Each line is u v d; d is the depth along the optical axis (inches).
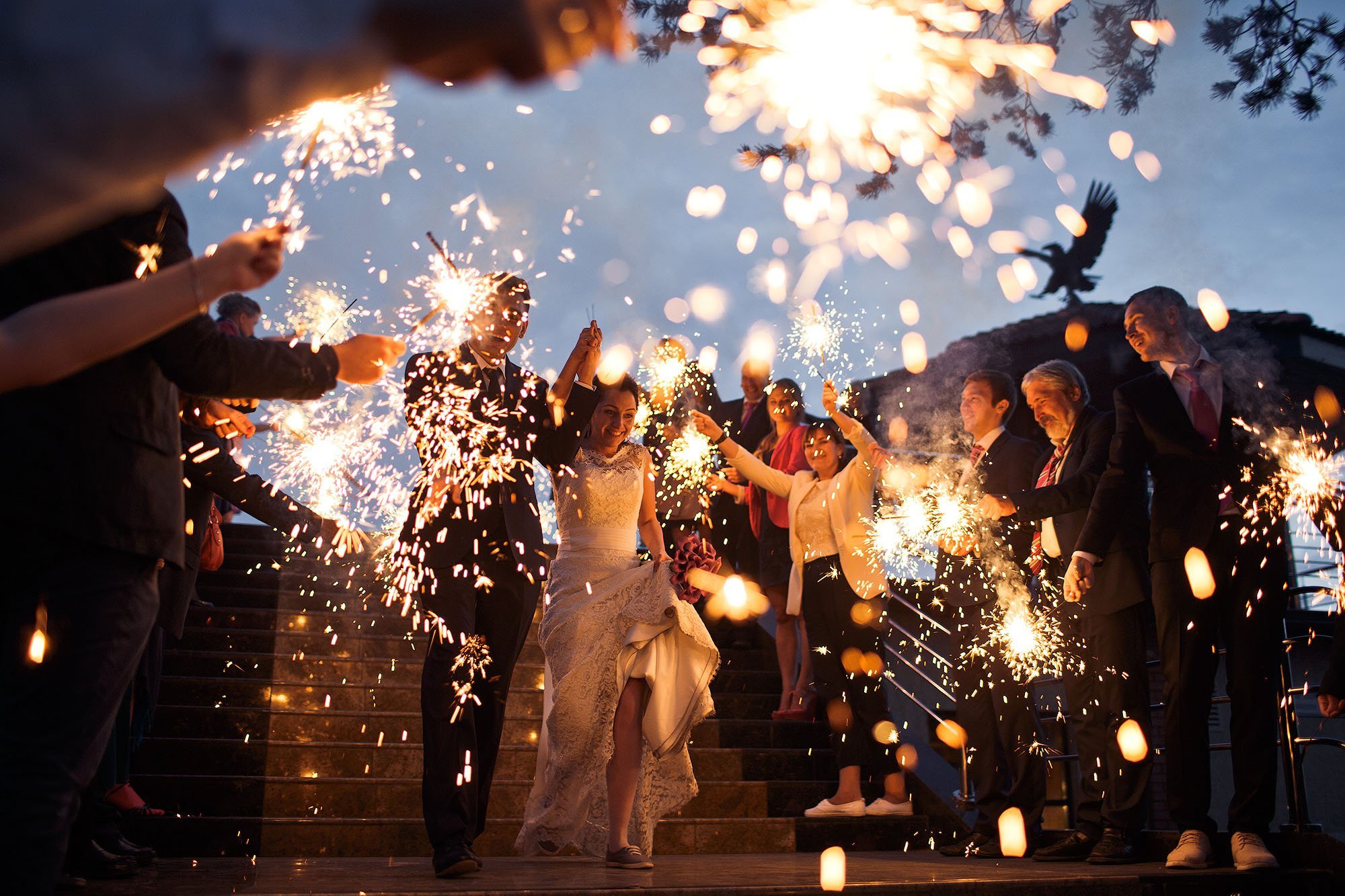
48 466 63.2
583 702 149.3
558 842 152.5
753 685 259.0
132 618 66.5
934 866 153.9
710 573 148.4
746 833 189.6
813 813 201.3
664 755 147.2
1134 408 163.3
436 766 128.7
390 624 254.1
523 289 139.0
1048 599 180.9
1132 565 163.6
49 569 64.1
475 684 138.2
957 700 187.6
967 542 185.6
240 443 153.2
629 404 157.6
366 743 195.8
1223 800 339.3
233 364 66.4
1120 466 161.8
